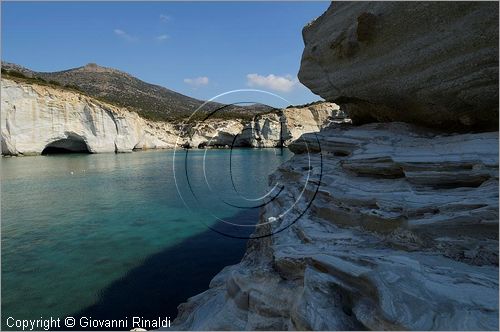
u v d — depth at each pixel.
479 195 5.45
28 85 56.44
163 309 9.56
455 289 4.03
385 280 4.21
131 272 12.08
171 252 14.09
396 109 9.12
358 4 9.33
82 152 70.06
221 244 15.00
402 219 5.99
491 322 3.43
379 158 7.42
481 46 6.58
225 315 6.09
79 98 64.50
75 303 9.97
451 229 5.40
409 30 7.73
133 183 31.20
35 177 34.88
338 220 7.37
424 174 6.37
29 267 12.58
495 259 4.82
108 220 19.11
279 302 5.48
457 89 7.08
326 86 10.96
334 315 4.27
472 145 6.21
